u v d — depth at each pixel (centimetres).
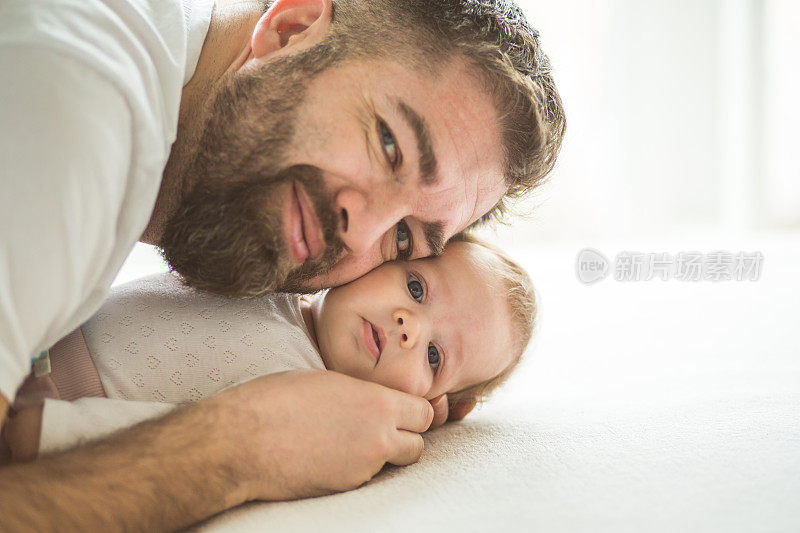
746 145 426
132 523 76
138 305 111
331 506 87
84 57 84
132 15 96
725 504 81
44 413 87
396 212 108
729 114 434
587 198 433
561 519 79
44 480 74
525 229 424
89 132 82
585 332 217
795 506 80
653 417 115
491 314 138
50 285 79
